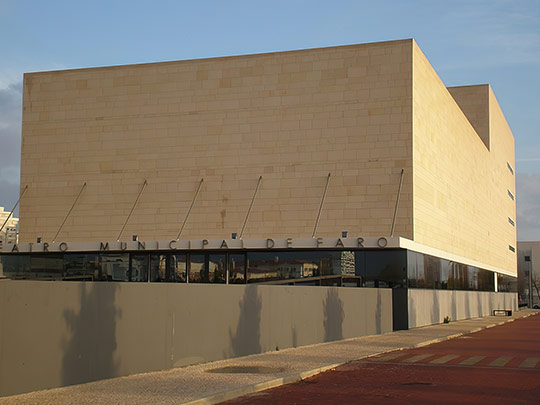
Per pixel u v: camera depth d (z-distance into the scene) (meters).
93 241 44.19
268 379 15.96
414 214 40.50
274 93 42.72
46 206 45.25
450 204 52.06
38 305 13.84
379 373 18.25
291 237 41.34
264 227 41.84
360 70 41.62
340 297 29.31
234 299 21.12
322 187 41.31
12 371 13.19
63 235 44.72
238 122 43.00
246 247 39.50
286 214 41.59
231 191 42.56
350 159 41.19
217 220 42.53
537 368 19.59
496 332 38.62
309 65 42.38
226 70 43.59
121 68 45.19
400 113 40.78
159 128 44.16
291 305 24.94
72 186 45.03
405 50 41.09
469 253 60.16
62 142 45.53
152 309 17.33
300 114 42.16
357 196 40.81
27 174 45.88
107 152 44.75
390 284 38.31
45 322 14.00
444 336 32.25
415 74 41.62
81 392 13.80
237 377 16.30
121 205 44.06
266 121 42.62
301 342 25.61
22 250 42.56
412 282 39.56
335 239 38.47
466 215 59.12
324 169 41.47
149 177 43.91
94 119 45.25
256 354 22.19
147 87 44.69
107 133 44.91
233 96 43.28
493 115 78.75
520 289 160.25
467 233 59.38
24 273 43.38
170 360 17.98
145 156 44.12
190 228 42.81
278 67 42.81
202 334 19.42
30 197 45.59
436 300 45.97
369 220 40.47
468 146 61.12
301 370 17.92
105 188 44.50
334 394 14.65
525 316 71.25
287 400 13.84
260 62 43.12
